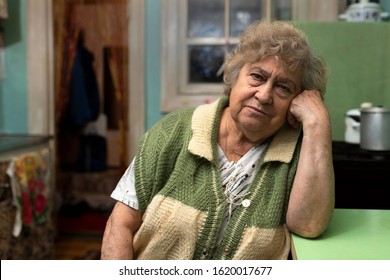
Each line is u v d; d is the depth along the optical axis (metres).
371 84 2.02
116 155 3.85
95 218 3.56
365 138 1.70
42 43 2.71
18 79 2.75
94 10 3.39
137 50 2.66
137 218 1.07
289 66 0.95
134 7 2.63
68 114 3.56
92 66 3.63
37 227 2.38
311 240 0.93
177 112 1.12
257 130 1.00
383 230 0.98
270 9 2.55
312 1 2.45
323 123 0.97
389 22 1.99
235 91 1.00
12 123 2.79
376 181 1.57
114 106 3.77
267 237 0.98
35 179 2.34
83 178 3.77
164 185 1.04
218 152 1.06
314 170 0.94
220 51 2.63
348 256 0.84
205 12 2.61
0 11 2.50
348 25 1.99
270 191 1.01
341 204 1.60
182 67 2.64
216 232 1.00
